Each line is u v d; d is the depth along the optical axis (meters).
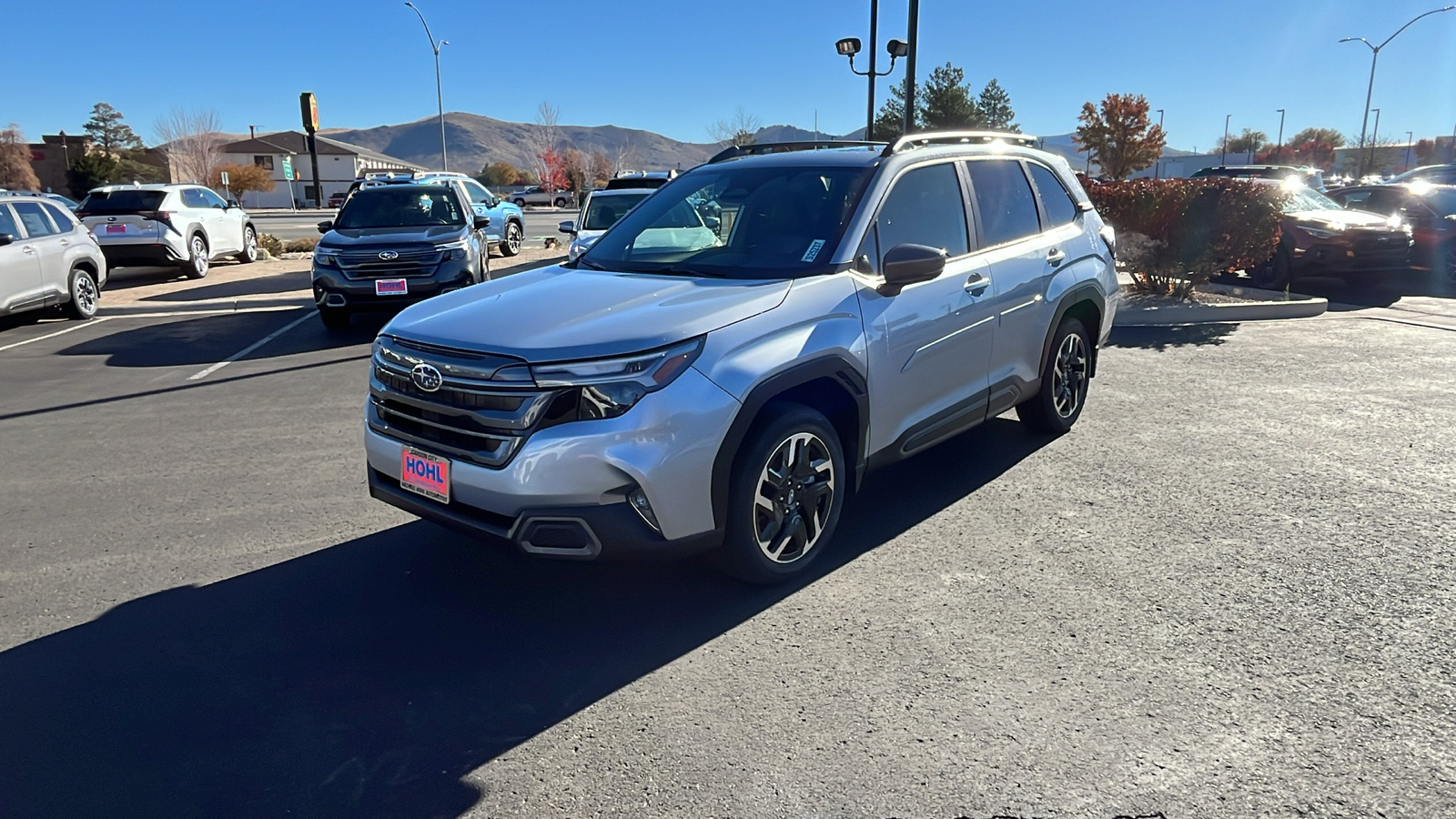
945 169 4.71
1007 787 2.57
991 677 3.13
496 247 21.03
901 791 2.57
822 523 3.94
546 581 3.96
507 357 3.27
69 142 86.75
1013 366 5.09
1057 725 2.85
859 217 4.14
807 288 3.80
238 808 2.56
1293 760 2.66
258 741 2.87
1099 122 46.25
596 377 3.22
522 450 3.23
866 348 3.92
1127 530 4.39
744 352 3.47
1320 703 2.95
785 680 3.14
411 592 3.88
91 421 6.87
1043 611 3.59
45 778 2.70
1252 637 3.37
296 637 3.52
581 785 2.63
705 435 3.33
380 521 4.71
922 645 3.35
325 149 99.88
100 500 5.11
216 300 12.93
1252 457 5.50
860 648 3.34
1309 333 9.67
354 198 11.69
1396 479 5.08
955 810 2.48
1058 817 2.45
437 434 3.52
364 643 3.46
